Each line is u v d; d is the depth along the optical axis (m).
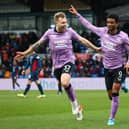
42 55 51.12
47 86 46.81
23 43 56.09
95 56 50.19
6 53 54.22
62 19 16.30
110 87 16.64
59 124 15.88
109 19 15.83
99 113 20.03
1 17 58.59
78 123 16.11
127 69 15.98
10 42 56.44
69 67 16.42
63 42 16.42
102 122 16.38
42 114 20.09
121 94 35.47
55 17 16.42
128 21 52.72
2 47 55.69
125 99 29.64
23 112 21.12
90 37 54.31
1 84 48.41
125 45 16.00
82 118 17.19
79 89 46.47
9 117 18.78
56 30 16.52
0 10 58.53
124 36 15.96
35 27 57.84
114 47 16.05
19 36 57.19
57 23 16.33
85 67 49.62
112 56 16.19
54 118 18.02
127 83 44.09
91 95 34.62
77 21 56.06
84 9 56.47
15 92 41.72
